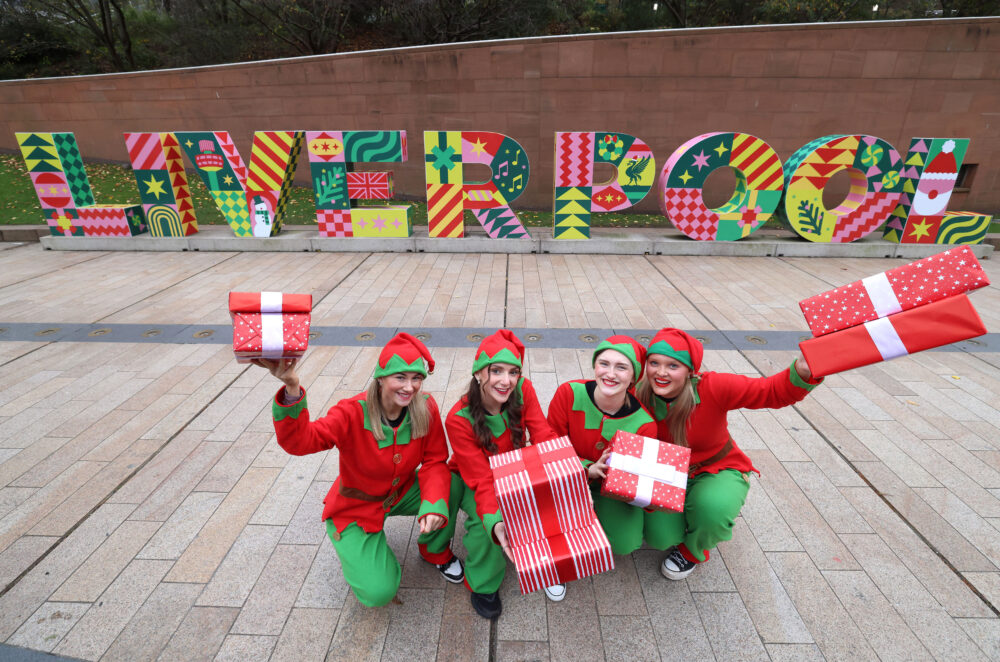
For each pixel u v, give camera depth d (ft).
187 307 20.52
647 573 8.61
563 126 38.70
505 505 6.68
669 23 56.65
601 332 18.29
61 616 7.77
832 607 7.97
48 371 15.35
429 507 7.21
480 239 28.96
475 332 18.19
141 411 13.26
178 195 28.99
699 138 26.58
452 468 8.27
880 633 7.56
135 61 59.67
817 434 12.40
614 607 7.96
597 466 7.48
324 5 51.08
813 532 9.45
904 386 14.71
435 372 15.33
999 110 36.06
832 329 6.42
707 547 8.00
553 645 7.36
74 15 58.65
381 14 54.80
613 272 25.52
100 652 7.24
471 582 7.76
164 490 10.42
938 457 11.59
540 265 26.68
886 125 36.91
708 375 7.73
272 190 28.32
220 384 14.65
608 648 7.32
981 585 8.36
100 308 20.38
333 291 22.54
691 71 36.65
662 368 7.40
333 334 18.06
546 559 6.59
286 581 8.37
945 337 5.92
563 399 7.98
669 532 8.05
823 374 6.34
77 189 28.68
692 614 7.84
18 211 34.58
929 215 27.53
